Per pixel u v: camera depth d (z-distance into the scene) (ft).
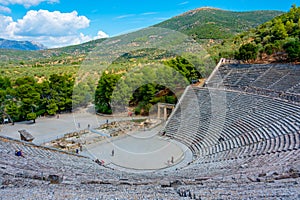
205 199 24.48
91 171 50.65
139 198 25.13
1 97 153.79
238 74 149.59
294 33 187.93
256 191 26.27
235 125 92.22
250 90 124.16
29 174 34.78
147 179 45.42
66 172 42.98
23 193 24.07
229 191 27.40
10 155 49.39
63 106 176.35
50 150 69.97
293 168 38.32
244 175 39.70
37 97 159.74
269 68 144.36
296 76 123.24
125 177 49.24
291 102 91.20
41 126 144.46
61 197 23.43
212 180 38.01
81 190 28.09
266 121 83.97
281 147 61.72
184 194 27.81
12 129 139.64
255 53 176.86
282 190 25.71
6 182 28.81
